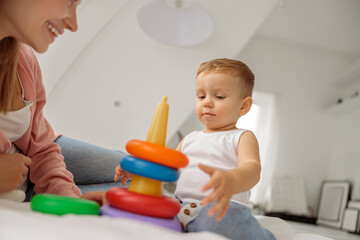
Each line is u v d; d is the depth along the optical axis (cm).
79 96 310
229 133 94
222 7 319
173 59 325
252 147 86
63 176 108
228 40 327
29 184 120
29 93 102
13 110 98
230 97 95
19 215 49
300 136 551
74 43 300
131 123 319
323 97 566
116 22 316
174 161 65
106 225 48
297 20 478
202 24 286
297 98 559
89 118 312
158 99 323
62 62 298
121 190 66
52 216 57
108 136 316
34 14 77
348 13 445
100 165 164
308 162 547
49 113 302
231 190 60
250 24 324
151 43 322
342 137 541
